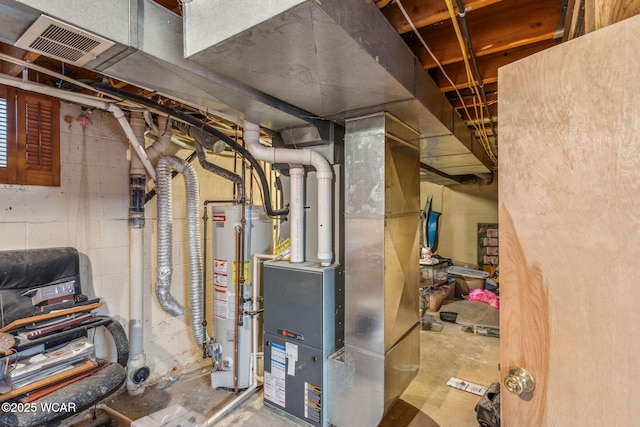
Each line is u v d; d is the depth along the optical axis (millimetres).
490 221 5527
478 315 4055
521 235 919
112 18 1079
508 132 943
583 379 805
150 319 2766
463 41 1612
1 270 1844
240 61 1288
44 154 2148
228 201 2949
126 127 2213
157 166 2580
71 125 2283
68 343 1964
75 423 2182
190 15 1211
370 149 2000
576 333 815
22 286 1921
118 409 2363
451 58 1774
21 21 972
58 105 2211
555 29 1517
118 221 2551
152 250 2785
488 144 3621
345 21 1069
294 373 2252
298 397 2234
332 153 2303
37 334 1760
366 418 2004
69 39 1078
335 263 2301
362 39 1185
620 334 744
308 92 1633
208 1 1158
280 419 2287
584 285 799
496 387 2227
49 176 2172
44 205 2158
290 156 2170
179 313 2697
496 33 1663
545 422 876
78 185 2326
